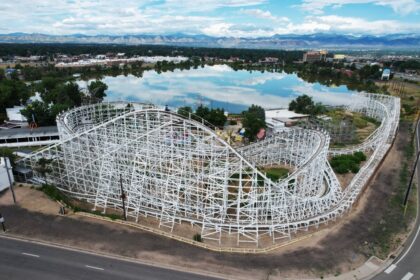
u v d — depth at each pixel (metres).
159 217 40.66
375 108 100.75
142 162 40.94
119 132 46.66
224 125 87.56
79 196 45.94
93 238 35.84
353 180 48.19
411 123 93.06
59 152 48.78
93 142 47.19
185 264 31.88
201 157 47.47
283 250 34.25
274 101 132.25
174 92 146.38
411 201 45.78
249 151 57.12
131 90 148.38
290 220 37.72
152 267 31.36
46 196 45.00
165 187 41.16
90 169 44.81
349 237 36.53
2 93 91.62
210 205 39.62
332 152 65.75
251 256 33.25
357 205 44.38
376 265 32.00
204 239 36.25
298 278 30.03
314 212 40.06
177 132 43.19
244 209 37.97
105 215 40.16
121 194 40.66
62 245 34.53
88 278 29.80
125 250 33.84
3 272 30.55
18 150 62.88
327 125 79.19
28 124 79.00
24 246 34.31
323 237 36.50
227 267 31.50
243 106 122.00
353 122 90.31
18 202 43.19
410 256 33.53
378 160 57.78
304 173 41.34
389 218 40.94
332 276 30.36
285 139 58.19
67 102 93.00
